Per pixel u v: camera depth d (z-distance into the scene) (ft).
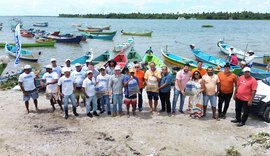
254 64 82.79
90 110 39.29
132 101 37.42
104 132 32.96
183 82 37.93
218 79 36.27
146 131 33.24
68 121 36.27
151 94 38.73
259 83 38.78
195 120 36.86
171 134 32.48
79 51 128.06
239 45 156.04
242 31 287.28
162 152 28.43
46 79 38.88
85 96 37.37
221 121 36.47
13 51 105.60
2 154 27.61
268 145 29.86
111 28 325.42
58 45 146.82
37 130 33.40
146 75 38.70
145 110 40.93
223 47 122.52
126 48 130.52
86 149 28.84
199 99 37.19
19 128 33.94
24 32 187.83
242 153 28.55
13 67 85.87
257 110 35.81
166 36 218.79
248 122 36.24
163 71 37.93
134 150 28.73
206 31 285.43
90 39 182.09
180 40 184.65
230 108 42.27
